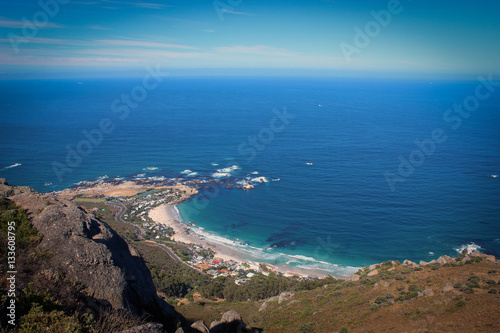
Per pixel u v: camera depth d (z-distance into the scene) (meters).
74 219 16.55
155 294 18.55
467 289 25.98
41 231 15.38
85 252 15.15
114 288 14.99
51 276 13.77
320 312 30.02
